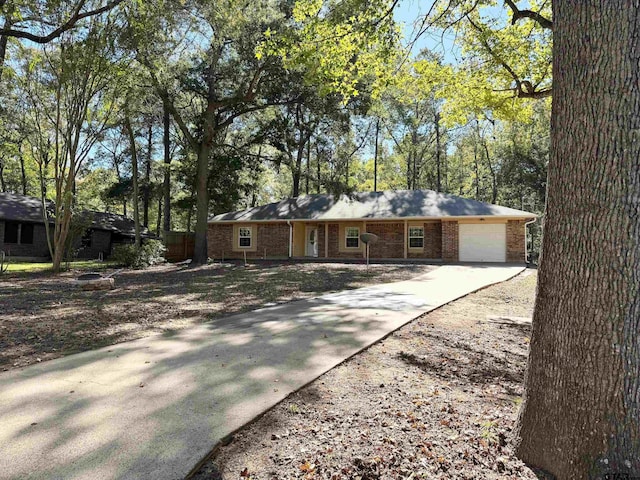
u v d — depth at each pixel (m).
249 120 24.86
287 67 7.97
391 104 30.50
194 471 2.38
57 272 15.77
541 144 28.80
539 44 10.29
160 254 20.31
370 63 8.23
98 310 7.51
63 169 15.84
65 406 3.24
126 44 14.36
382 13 7.19
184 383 3.74
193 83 18.12
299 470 2.41
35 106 15.39
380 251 21.09
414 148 34.62
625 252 2.15
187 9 14.30
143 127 24.12
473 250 19.19
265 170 27.64
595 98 2.24
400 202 21.42
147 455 2.51
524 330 5.92
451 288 10.07
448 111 12.34
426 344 5.11
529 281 12.08
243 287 10.82
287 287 10.73
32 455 2.50
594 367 2.21
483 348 4.99
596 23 2.24
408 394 3.58
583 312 2.26
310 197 24.33
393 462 2.49
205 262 19.61
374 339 5.20
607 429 2.15
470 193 39.47
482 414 3.18
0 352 4.86
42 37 11.90
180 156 26.45
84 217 19.03
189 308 7.71
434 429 2.91
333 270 15.41
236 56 17.41
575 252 2.30
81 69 14.33
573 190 2.32
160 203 34.69
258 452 2.61
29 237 23.59
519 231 18.70
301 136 21.53
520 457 2.54
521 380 4.03
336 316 6.61
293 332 5.61
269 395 3.45
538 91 10.30
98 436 2.74
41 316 6.97
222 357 4.54
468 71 11.07
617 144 2.17
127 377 3.91
